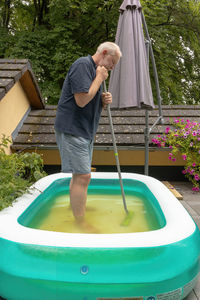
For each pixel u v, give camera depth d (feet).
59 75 29.35
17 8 38.34
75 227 7.03
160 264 4.47
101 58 6.80
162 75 33.06
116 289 4.32
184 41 35.96
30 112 16.76
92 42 34.45
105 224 7.31
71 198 7.19
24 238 4.82
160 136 13.93
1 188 7.40
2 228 5.22
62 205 8.88
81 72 6.30
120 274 4.33
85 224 7.18
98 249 4.51
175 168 14.52
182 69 37.17
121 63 9.34
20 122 14.96
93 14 31.37
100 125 15.16
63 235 4.87
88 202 9.23
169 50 32.96
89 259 4.41
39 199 8.18
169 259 4.56
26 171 12.98
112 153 14.02
